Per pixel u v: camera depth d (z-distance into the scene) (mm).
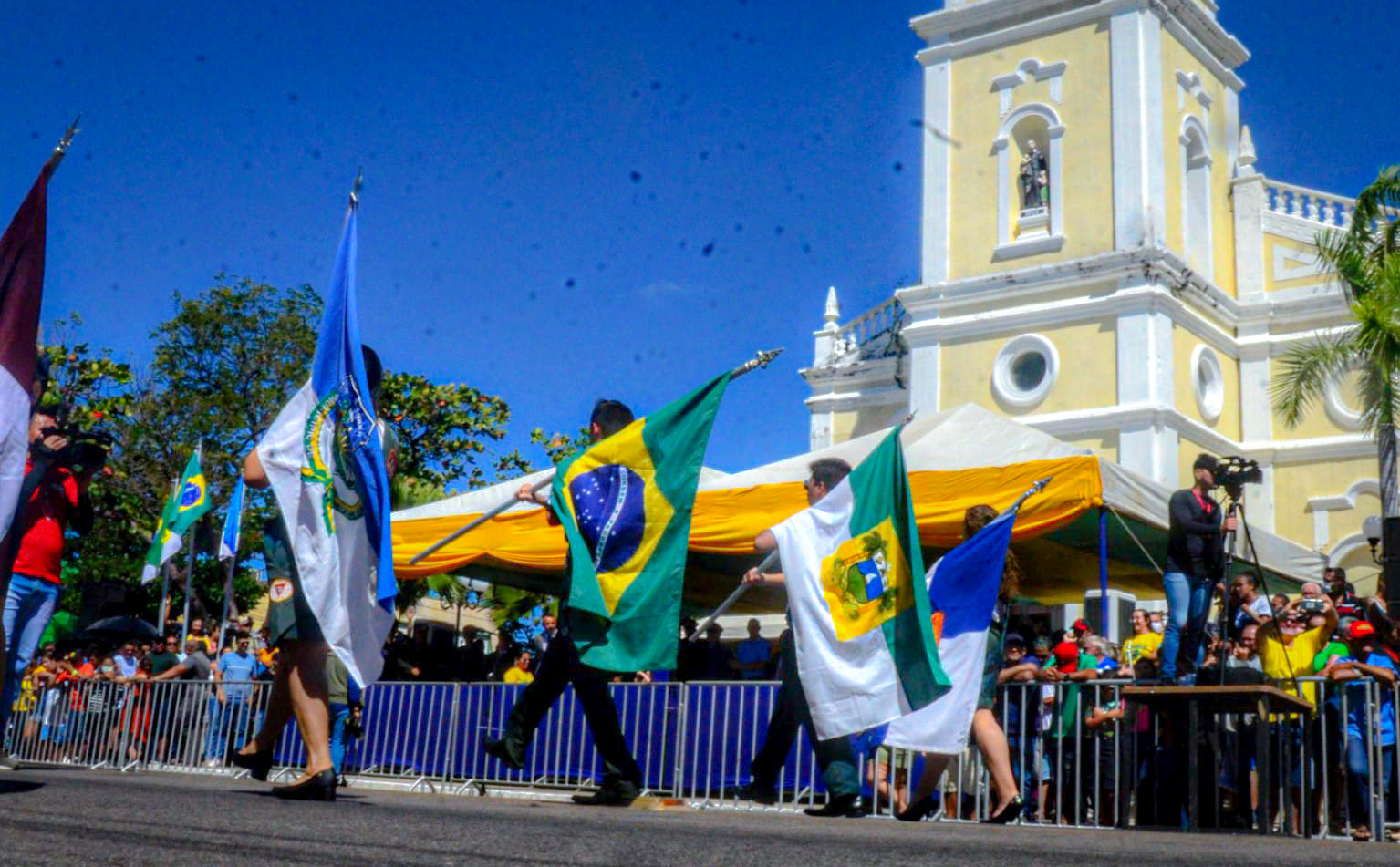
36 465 5539
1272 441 22188
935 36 23875
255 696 10320
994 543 6285
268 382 26047
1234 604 9922
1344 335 17938
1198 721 7051
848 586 5910
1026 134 22812
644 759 8703
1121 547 12938
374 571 5070
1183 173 22359
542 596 18328
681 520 5855
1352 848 4324
